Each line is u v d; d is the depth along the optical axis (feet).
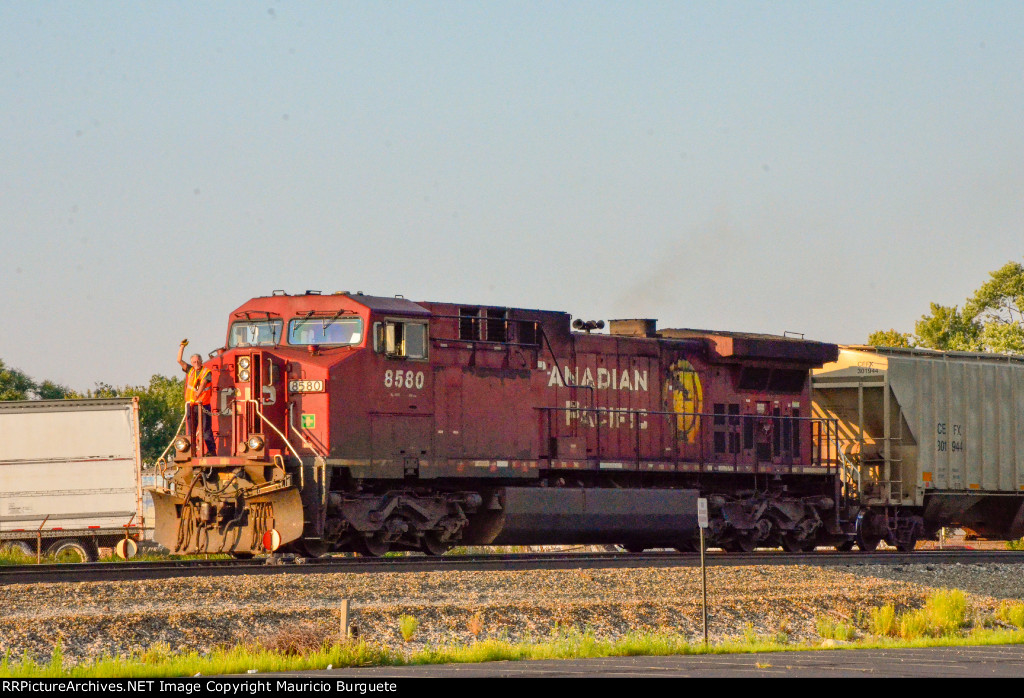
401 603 176.55
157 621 155.63
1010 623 220.43
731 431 280.31
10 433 300.40
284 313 220.84
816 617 208.23
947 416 315.17
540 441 246.27
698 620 196.03
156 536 217.15
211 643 153.89
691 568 223.71
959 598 219.00
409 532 223.10
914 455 304.30
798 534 282.15
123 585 171.32
